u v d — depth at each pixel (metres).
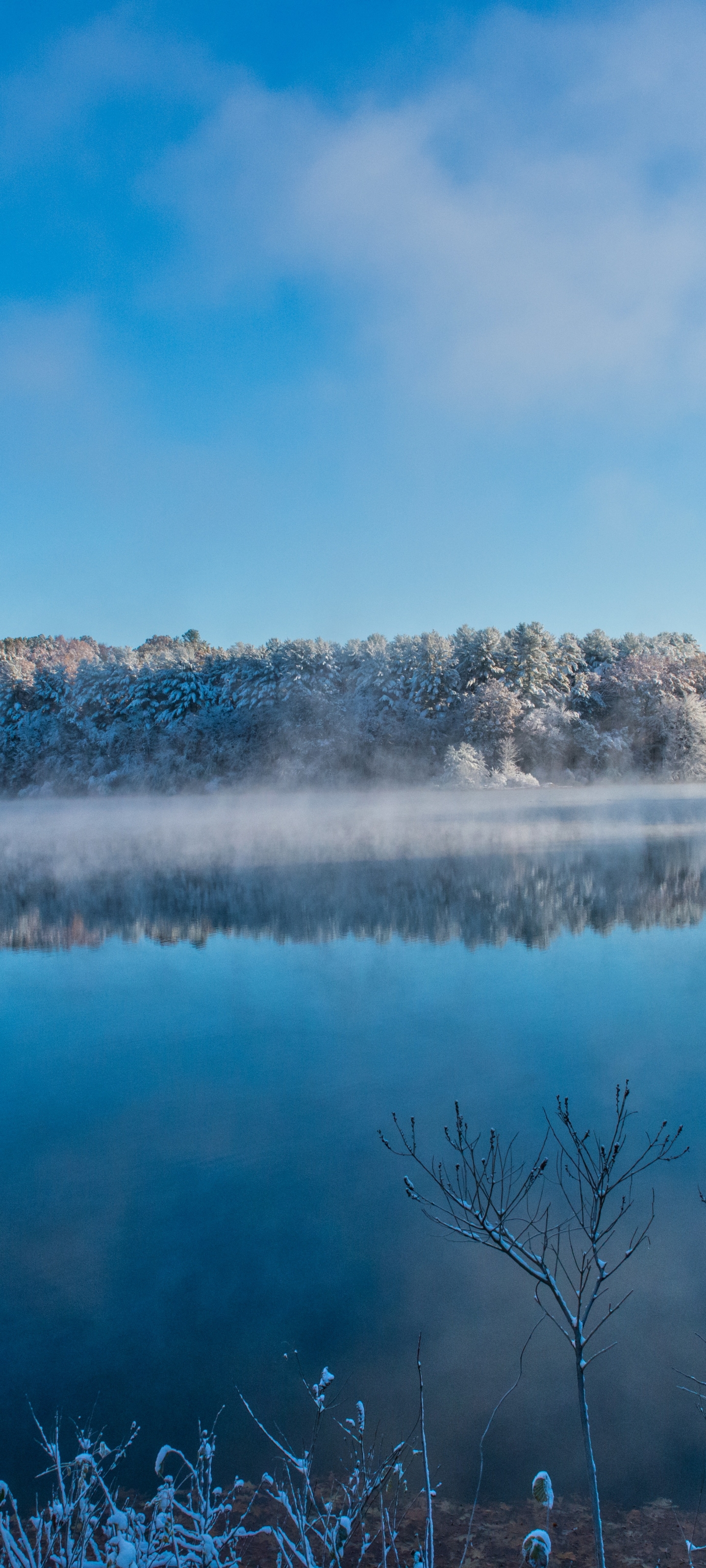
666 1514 3.11
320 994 10.40
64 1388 3.97
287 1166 6.06
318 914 15.45
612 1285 4.55
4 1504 3.29
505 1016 9.26
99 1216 5.49
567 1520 3.09
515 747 58.28
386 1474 2.99
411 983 10.69
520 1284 4.66
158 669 65.19
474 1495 3.23
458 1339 4.21
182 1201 5.67
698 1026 8.69
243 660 64.81
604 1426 3.62
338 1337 4.27
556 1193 5.49
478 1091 7.24
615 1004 9.48
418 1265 4.86
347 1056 8.21
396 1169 5.96
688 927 13.27
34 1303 4.61
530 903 15.60
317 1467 3.42
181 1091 7.54
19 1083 7.90
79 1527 3.00
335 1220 5.34
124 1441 3.63
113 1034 9.24
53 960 12.84
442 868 20.42
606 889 16.80
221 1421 3.72
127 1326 4.42
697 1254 4.77
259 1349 4.18
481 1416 3.70
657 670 62.47
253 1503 3.22
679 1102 6.83
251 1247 5.09
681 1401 3.76
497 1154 6.05
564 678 63.22
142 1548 2.45
